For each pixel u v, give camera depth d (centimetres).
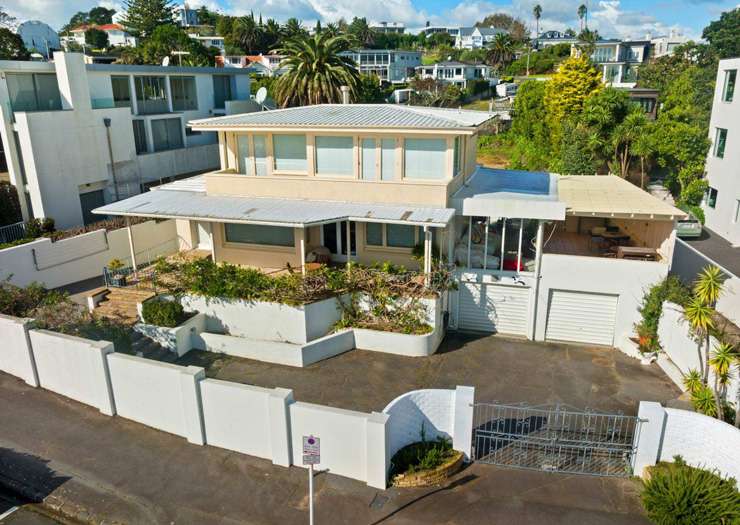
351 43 5825
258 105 4944
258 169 2445
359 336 2069
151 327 2016
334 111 2448
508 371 1961
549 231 2764
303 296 2008
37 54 5456
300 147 2344
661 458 1350
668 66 7525
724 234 3584
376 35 16725
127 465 1381
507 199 2169
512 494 1294
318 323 2041
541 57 11625
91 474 1350
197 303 2130
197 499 1268
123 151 3647
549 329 2252
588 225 2741
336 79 5244
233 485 1312
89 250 2670
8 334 1752
